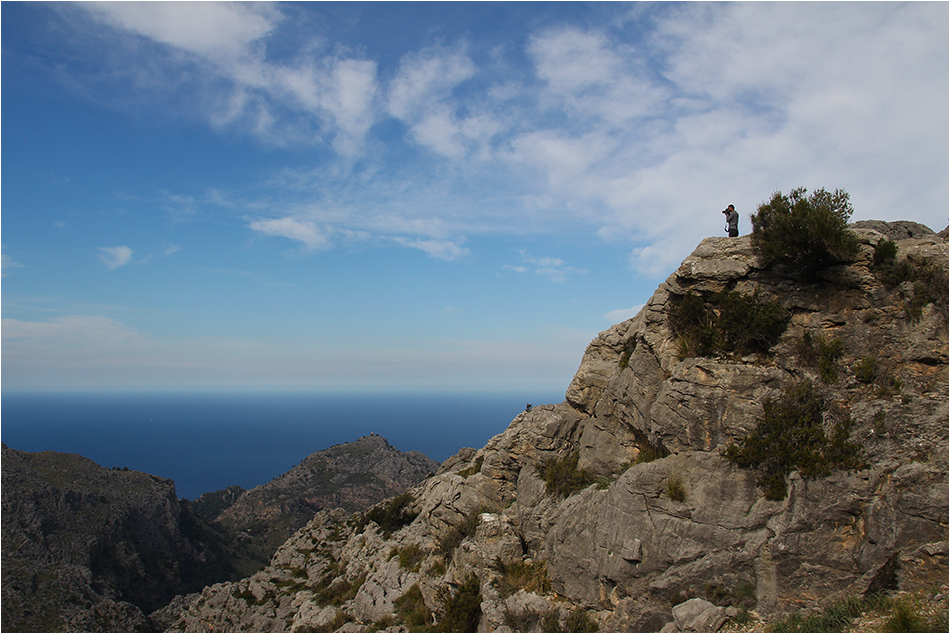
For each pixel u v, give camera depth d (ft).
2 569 306.14
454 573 93.40
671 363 78.59
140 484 491.72
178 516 491.31
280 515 584.40
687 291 80.23
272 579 183.21
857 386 63.98
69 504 401.70
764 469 62.90
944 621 44.98
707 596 59.67
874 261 68.39
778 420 63.77
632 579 66.08
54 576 319.68
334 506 599.57
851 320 67.56
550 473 89.86
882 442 58.59
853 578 54.44
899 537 52.95
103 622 301.43
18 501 374.43
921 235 83.51
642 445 83.92
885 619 48.70
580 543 75.25
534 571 82.23
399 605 102.83
